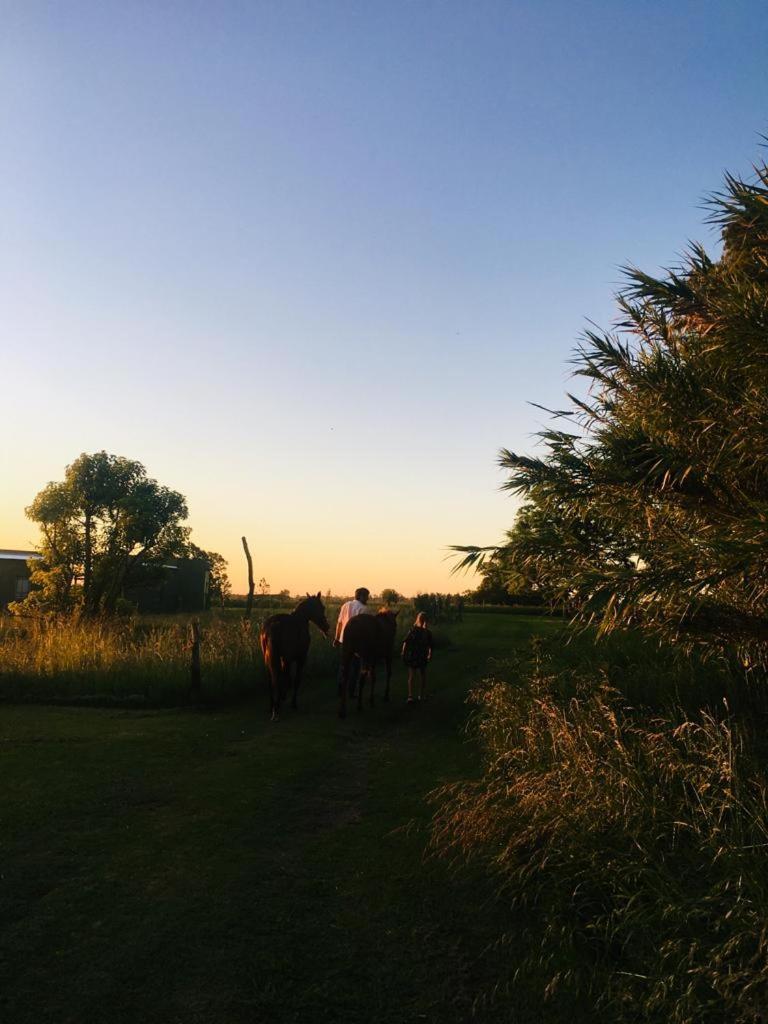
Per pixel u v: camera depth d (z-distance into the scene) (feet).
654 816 14.51
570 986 12.18
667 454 18.21
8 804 21.68
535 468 20.72
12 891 15.66
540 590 22.72
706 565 16.56
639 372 20.36
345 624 38.93
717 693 23.45
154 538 106.93
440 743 31.42
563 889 14.30
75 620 59.41
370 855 18.19
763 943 10.55
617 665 28.81
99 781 24.44
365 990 12.16
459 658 66.90
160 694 40.93
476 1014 11.53
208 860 17.71
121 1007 11.42
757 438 17.06
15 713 36.99
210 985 12.14
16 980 12.14
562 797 16.10
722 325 17.76
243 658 47.57
